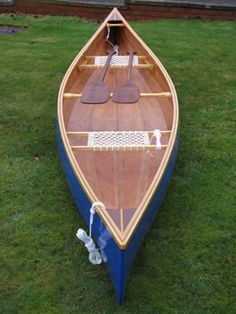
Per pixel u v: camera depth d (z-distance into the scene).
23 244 3.48
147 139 3.91
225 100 5.63
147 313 2.96
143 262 3.33
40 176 4.23
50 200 3.93
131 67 5.14
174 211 3.80
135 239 2.90
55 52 7.18
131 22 9.04
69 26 8.65
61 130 3.92
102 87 4.66
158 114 4.66
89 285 3.16
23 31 8.34
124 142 3.85
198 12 9.09
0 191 4.03
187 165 4.38
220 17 9.09
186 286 3.15
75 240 3.53
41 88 5.95
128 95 4.54
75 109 4.70
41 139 4.80
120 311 2.98
